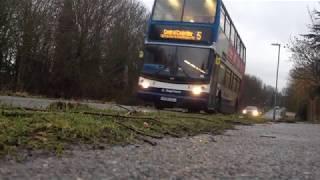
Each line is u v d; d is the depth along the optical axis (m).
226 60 25.52
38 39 46.09
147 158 7.14
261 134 14.38
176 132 11.52
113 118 11.15
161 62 22.11
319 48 47.50
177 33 22.11
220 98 25.00
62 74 49.28
